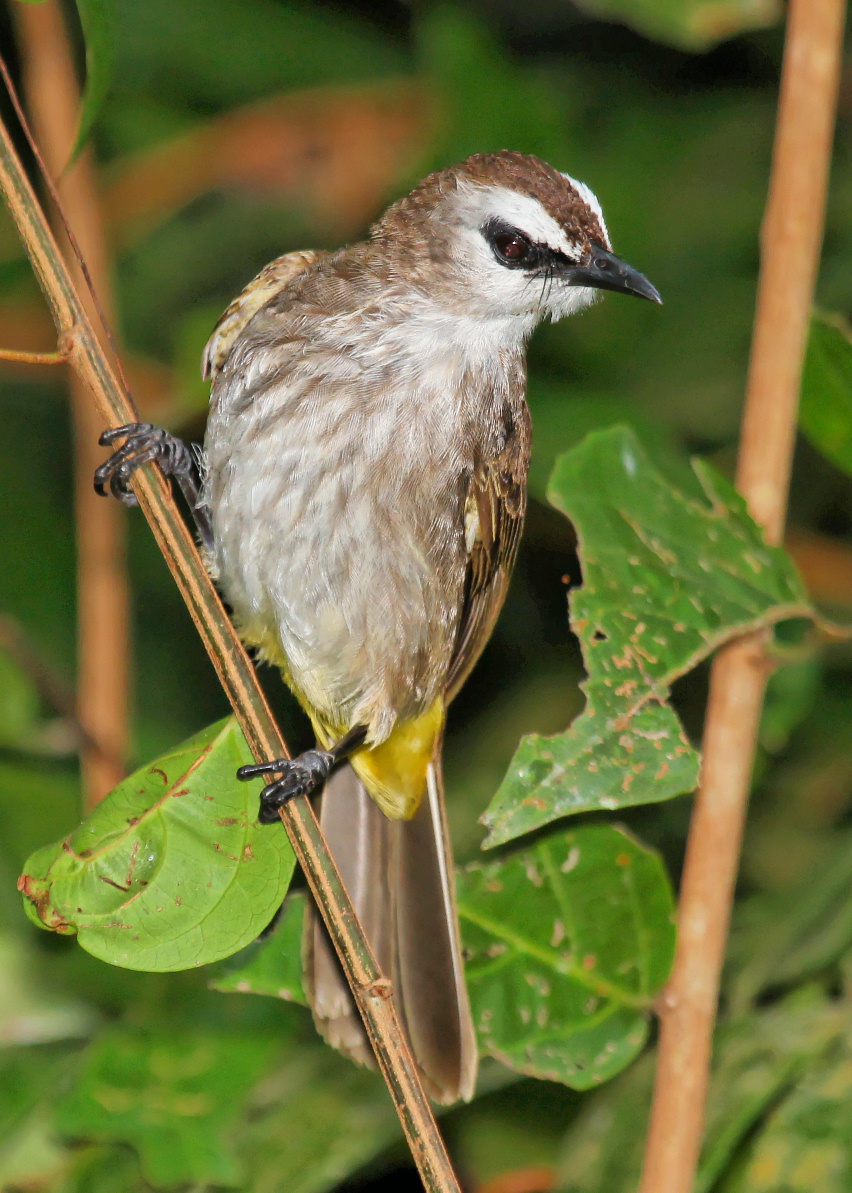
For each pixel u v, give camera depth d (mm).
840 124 12875
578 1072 7402
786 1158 7883
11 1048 9352
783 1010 8461
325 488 8633
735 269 12562
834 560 11680
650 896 7449
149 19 13180
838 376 8070
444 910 8852
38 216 6418
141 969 6395
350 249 9258
